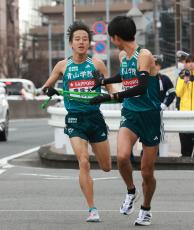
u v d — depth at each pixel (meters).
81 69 22.28
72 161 37.66
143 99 20.58
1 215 22.81
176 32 94.62
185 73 36.78
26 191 28.30
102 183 30.67
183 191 28.14
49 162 38.50
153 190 21.02
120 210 22.08
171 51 178.88
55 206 24.61
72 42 22.36
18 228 20.59
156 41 146.88
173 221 21.69
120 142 20.70
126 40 20.48
